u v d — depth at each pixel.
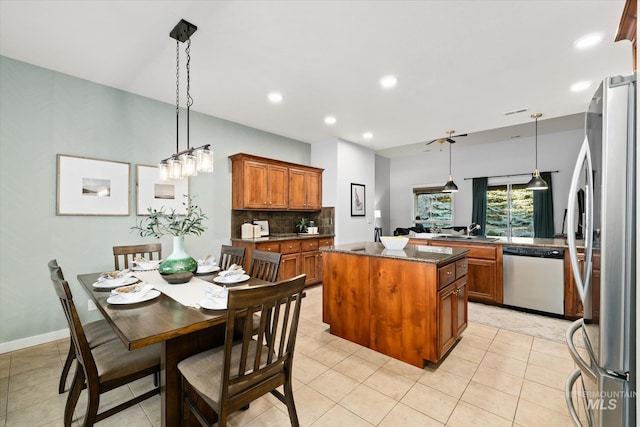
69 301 1.30
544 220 5.74
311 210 5.12
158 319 1.37
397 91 3.15
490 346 2.57
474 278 3.74
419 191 7.58
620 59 2.49
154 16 1.98
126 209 3.13
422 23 2.04
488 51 2.38
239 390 1.25
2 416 1.70
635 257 0.88
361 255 2.57
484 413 1.72
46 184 2.67
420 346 2.22
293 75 2.80
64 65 2.62
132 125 3.19
